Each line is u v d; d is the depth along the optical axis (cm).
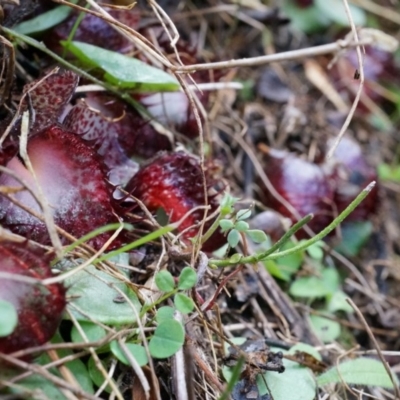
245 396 15
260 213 19
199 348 15
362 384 16
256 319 17
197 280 14
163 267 15
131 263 16
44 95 15
